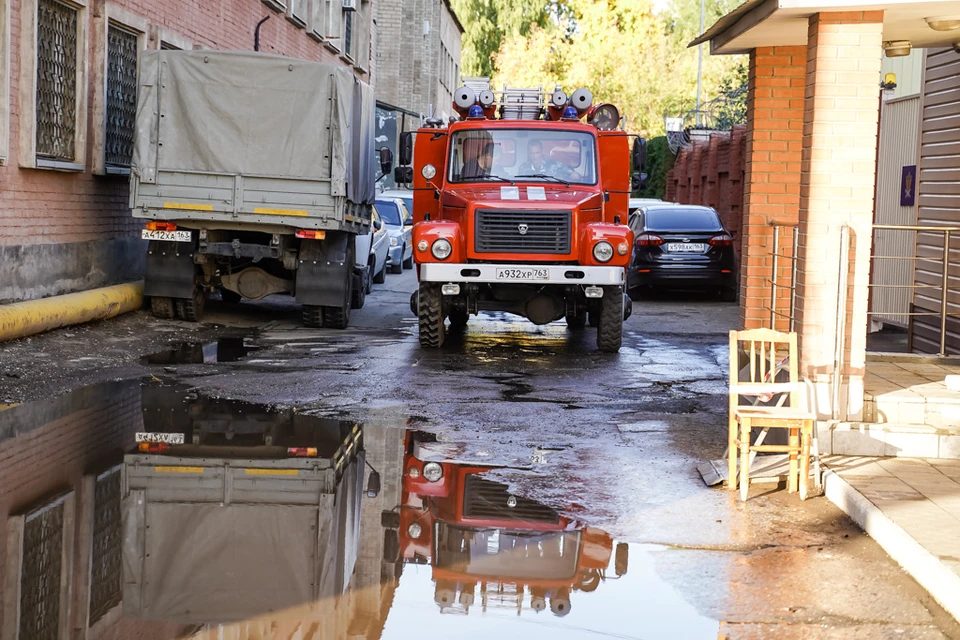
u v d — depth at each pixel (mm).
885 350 13734
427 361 12953
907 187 15312
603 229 13781
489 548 5961
